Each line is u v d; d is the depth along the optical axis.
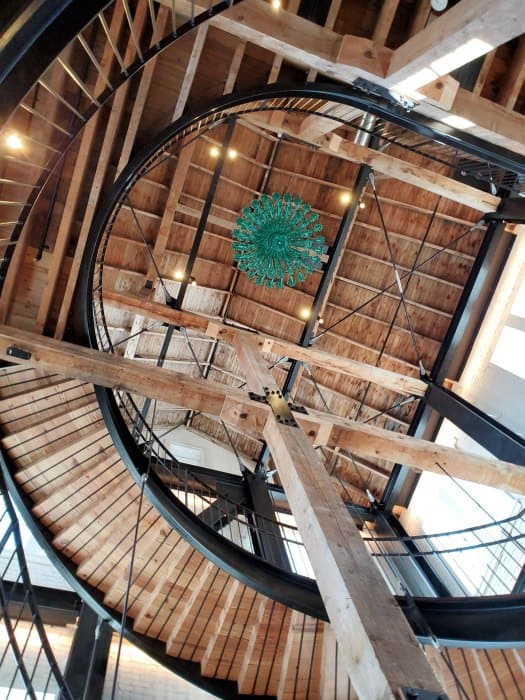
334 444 5.53
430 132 4.89
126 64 5.48
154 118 6.13
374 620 2.48
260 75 6.05
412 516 9.82
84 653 7.38
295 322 11.03
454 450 5.78
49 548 7.35
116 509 7.00
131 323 10.59
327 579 2.91
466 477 5.76
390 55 3.89
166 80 6.01
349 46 3.92
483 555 7.92
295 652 6.69
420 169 8.33
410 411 10.42
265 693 7.31
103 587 7.48
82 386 6.50
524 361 8.29
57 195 6.14
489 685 5.61
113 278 9.77
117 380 5.60
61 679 5.07
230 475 9.12
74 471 6.99
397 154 9.84
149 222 9.67
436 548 8.86
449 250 9.85
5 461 7.01
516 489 5.80
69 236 6.23
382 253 10.38
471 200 8.61
